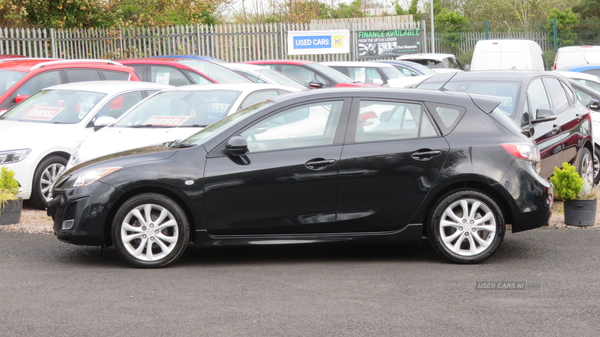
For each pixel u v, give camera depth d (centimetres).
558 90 994
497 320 488
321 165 641
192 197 636
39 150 934
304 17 3959
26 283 589
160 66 1429
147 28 2619
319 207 645
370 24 2722
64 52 2391
